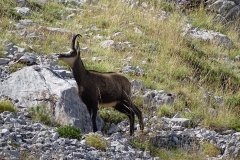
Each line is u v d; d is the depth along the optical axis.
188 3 84.12
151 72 56.94
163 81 56.09
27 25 63.31
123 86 42.31
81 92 40.25
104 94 41.00
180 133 42.75
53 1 76.38
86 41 62.72
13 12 66.25
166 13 79.69
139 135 40.59
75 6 76.56
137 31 68.19
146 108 47.88
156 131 42.28
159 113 47.25
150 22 72.12
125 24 70.75
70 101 41.19
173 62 60.16
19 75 44.31
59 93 41.25
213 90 57.78
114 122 44.47
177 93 53.00
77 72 39.94
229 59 69.31
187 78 58.22
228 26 81.88
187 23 78.38
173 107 49.66
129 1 80.31
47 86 42.78
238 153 40.22
